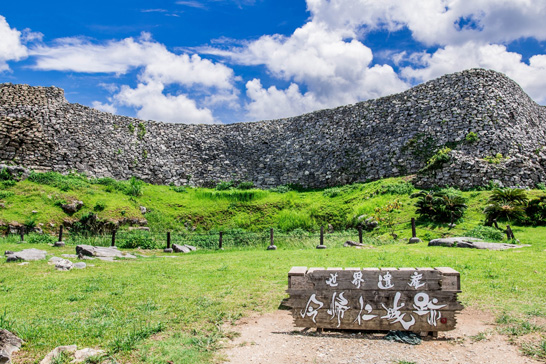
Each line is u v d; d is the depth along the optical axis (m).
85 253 17.16
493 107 35.09
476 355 5.54
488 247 15.91
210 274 11.87
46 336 6.41
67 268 13.26
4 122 36.31
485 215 23.69
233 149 47.47
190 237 26.11
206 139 48.16
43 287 10.25
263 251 19.64
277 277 10.98
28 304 8.56
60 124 40.50
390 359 5.45
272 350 5.87
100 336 6.45
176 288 9.95
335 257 14.74
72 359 5.48
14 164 34.41
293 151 45.38
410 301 6.35
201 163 45.53
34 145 36.72
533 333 6.21
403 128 38.50
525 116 37.62
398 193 30.66
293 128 47.88
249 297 8.85
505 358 5.41
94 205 30.73
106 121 44.47
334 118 45.12
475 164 30.09
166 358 5.58
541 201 22.42
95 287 10.12
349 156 40.66
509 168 29.61
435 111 37.44
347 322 6.47
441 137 35.25
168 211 34.62
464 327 6.69
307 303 6.60
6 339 5.89
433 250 15.83
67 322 7.16
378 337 6.33
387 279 6.43
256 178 44.31
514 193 22.97
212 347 5.98
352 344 6.05
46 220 27.20
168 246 21.42
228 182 43.66
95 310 7.98
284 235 26.12
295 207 35.31
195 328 6.87
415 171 34.84
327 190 38.22
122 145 43.31
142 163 43.06
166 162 44.34
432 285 6.34
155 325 6.91
